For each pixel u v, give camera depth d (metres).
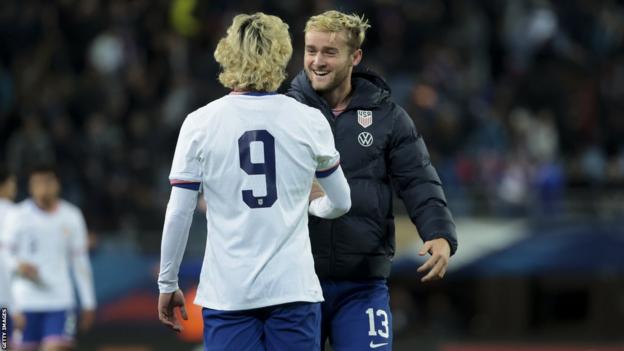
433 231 17.59
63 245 34.59
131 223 47.19
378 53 56.31
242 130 15.66
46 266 34.25
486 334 47.69
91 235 44.25
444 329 47.94
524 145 51.59
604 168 51.56
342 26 18.00
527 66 58.62
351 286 18.41
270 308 15.66
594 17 60.44
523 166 47.88
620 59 60.16
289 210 15.77
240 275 15.48
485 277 47.59
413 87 53.66
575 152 54.00
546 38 58.09
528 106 55.53
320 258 18.16
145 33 57.25
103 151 50.34
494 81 59.72
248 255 15.51
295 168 15.80
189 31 57.22
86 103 53.66
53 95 54.47
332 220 18.09
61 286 34.47
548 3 60.06
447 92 54.31
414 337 46.91
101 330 43.59
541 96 55.28
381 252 18.47
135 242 44.62
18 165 45.62
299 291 15.62
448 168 48.78
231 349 15.62
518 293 47.72
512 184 47.41
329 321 18.56
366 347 18.09
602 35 60.38
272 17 16.02
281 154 15.73
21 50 57.94
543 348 46.09
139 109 54.00
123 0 58.31
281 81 16.03
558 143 54.28
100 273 43.94
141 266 44.03
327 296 18.34
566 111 55.22
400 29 57.28
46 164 34.47
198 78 54.31
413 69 55.91
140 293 43.88
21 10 58.25
